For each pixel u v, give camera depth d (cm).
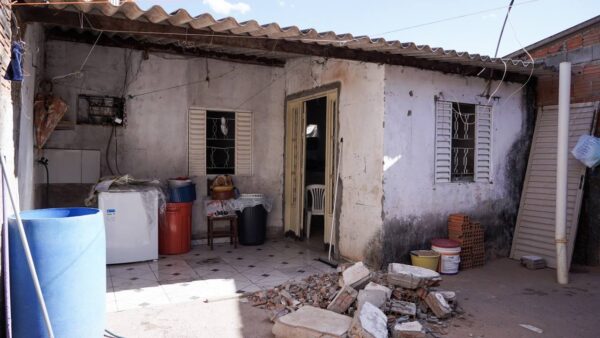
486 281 500
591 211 572
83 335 279
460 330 355
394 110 522
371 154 531
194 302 413
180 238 607
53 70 568
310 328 323
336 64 595
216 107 678
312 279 463
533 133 649
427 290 389
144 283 472
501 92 620
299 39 441
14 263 263
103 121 600
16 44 292
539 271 549
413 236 544
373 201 528
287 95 719
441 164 569
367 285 396
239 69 693
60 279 268
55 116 489
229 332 345
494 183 616
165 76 638
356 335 311
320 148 855
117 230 539
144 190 557
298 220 700
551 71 602
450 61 541
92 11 361
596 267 566
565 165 498
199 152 668
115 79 605
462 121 598
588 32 589
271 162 727
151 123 630
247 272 520
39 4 322
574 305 418
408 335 325
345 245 575
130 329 349
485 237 609
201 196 672
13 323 265
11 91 310
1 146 276
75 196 582
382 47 470
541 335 347
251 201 659
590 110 581
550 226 591
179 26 405
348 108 572
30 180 436
